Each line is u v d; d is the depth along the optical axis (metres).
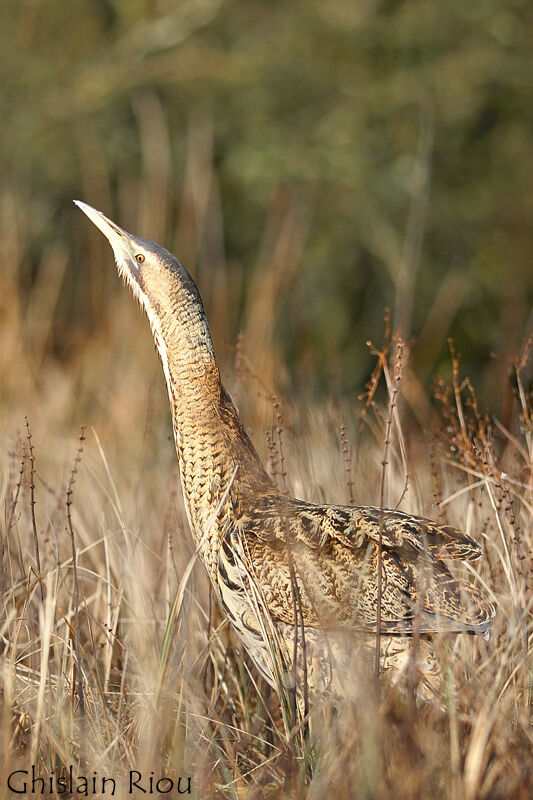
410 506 11.90
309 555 9.89
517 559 10.77
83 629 11.26
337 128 27.44
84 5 29.25
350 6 28.34
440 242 27.98
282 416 12.62
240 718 10.56
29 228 26.47
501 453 14.04
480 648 10.42
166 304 10.80
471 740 8.37
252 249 28.12
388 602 9.58
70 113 27.78
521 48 28.16
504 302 27.55
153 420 16.39
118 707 10.09
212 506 10.64
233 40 28.72
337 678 9.66
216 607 11.52
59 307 26.61
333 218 27.56
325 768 8.74
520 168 28.48
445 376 25.97
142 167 27.55
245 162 26.97
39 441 17.88
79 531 12.72
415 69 27.94
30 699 9.38
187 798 8.58
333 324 27.19
